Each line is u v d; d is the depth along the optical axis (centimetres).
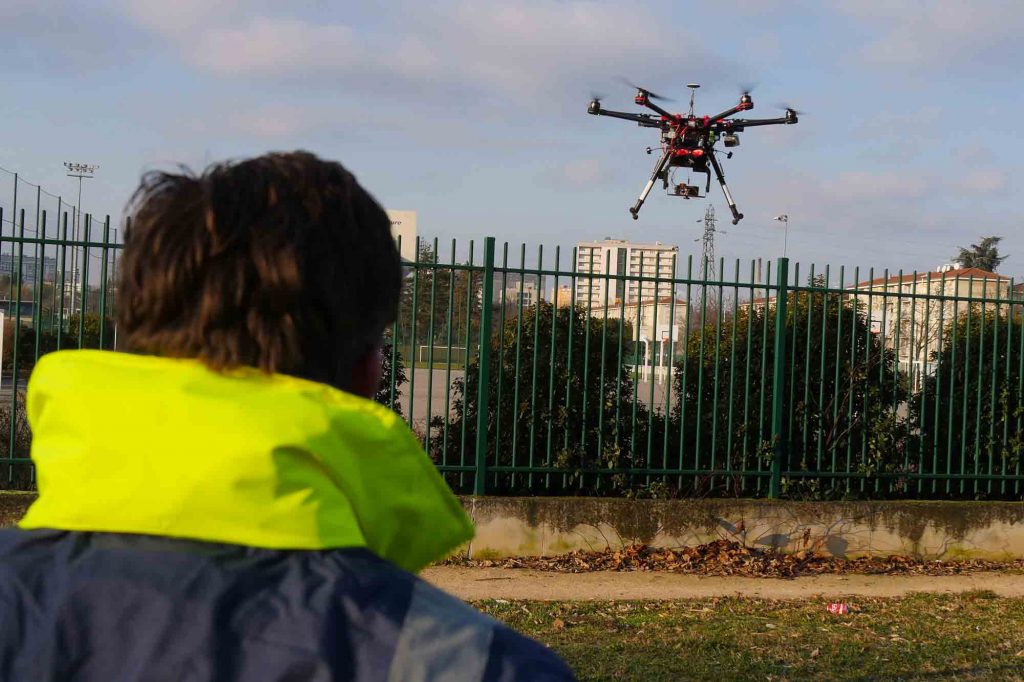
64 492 85
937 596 659
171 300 91
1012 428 813
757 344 782
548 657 89
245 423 84
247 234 91
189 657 81
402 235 701
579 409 755
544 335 755
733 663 502
